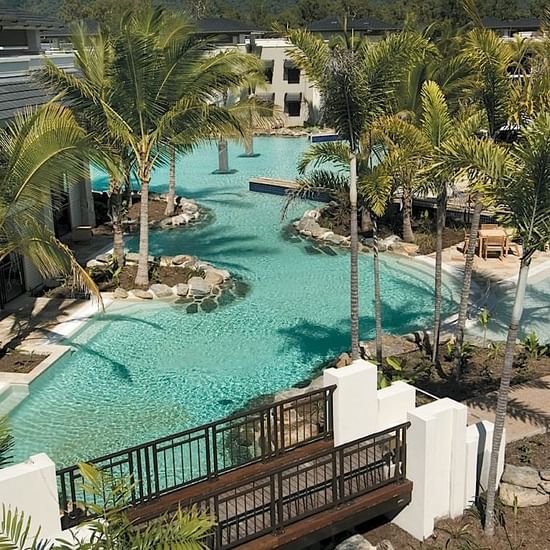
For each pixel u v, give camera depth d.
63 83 18.27
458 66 14.02
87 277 14.48
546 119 8.66
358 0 86.38
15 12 27.23
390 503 9.80
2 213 13.77
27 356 15.70
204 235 26.61
